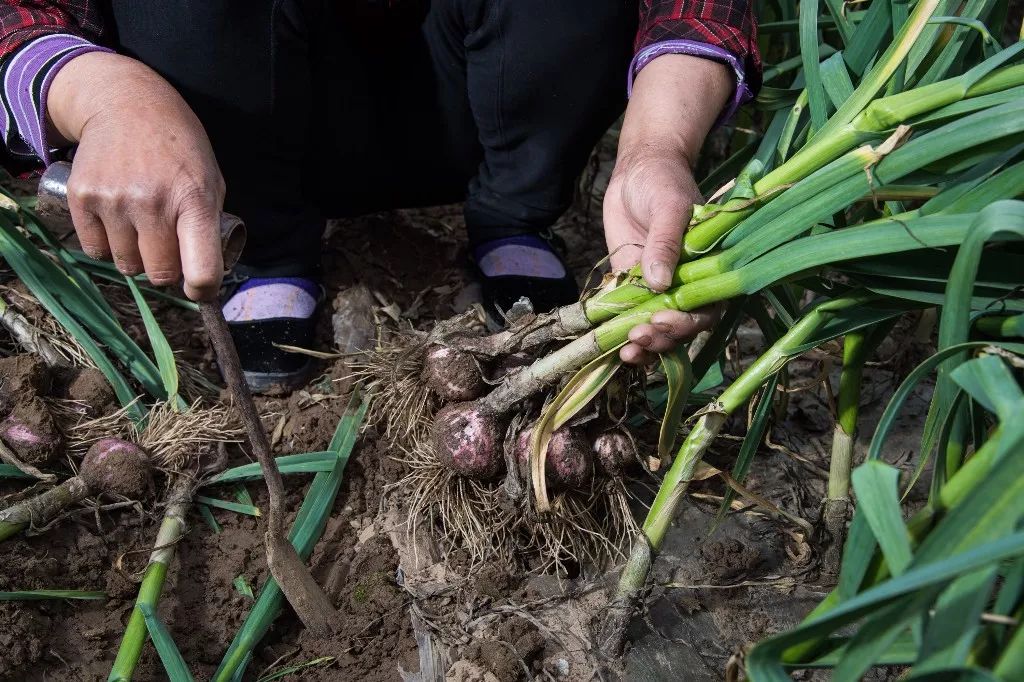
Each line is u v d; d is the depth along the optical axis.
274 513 1.17
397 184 1.67
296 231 1.53
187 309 1.64
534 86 1.42
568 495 1.26
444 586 1.28
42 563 1.21
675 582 1.29
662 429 1.18
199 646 1.21
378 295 1.68
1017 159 0.96
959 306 0.87
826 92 1.24
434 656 1.20
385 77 1.54
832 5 1.34
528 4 1.34
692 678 1.18
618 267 1.22
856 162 0.96
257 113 1.34
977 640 0.72
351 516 1.38
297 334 1.53
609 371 1.17
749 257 1.05
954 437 1.01
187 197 1.04
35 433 1.30
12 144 1.25
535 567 1.31
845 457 1.27
